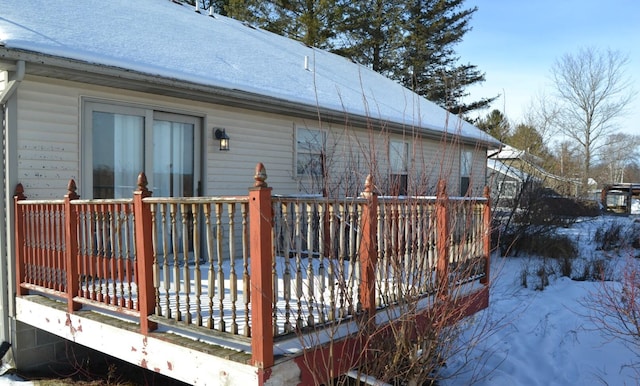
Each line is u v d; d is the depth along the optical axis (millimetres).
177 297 3420
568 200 16656
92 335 4070
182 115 6793
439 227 4465
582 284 9367
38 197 5227
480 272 5750
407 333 3914
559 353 6609
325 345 3412
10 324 5051
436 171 7715
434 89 18422
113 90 5914
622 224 14961
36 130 5207
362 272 3795
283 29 21062
